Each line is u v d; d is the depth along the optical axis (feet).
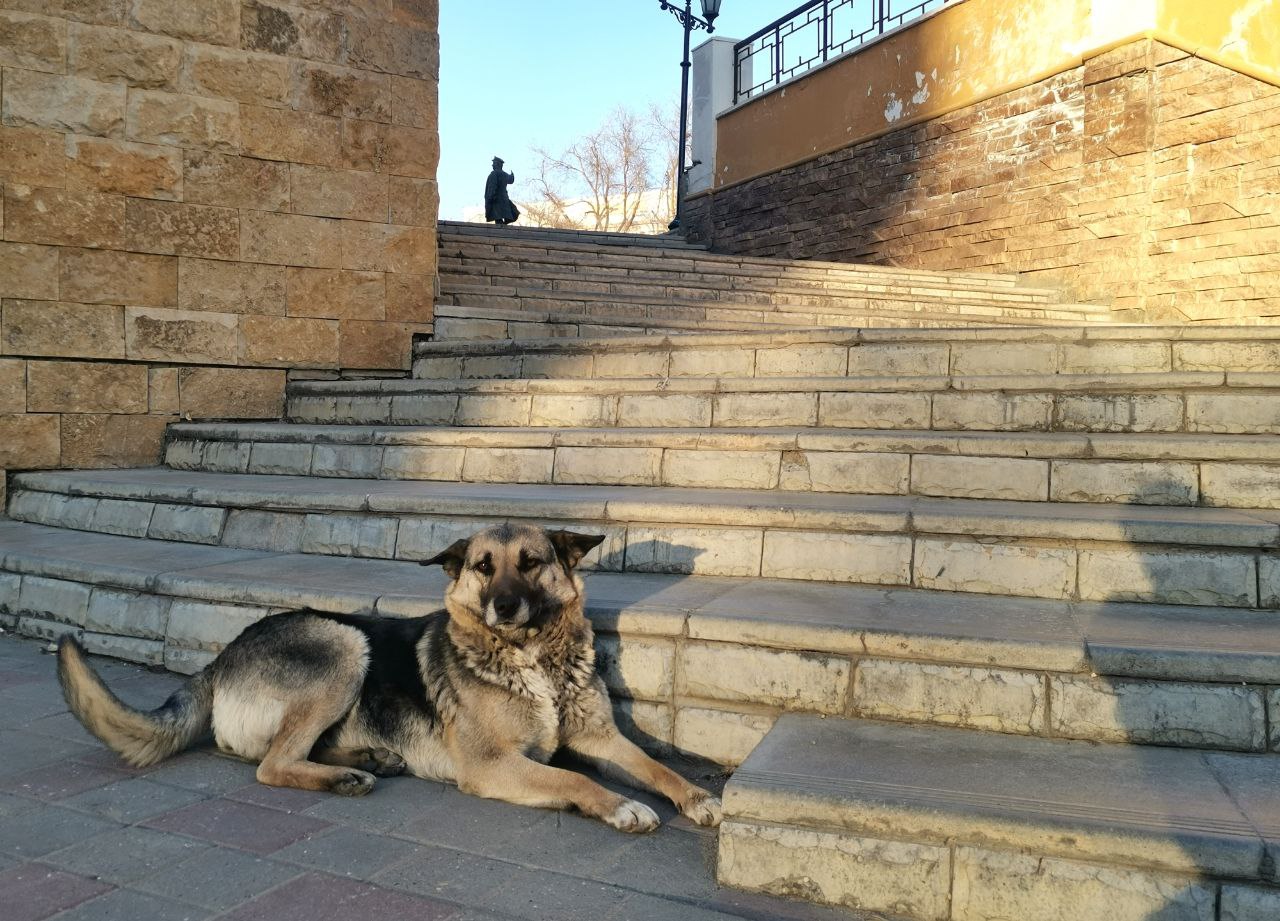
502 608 11.61
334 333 32.30
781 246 59.98
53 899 9.66
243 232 30.73
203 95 29.84
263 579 17.62
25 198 27.61
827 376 24.49
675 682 13.80
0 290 27.40
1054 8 43.34
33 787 12.59
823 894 9.95
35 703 16.01
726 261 43.29
